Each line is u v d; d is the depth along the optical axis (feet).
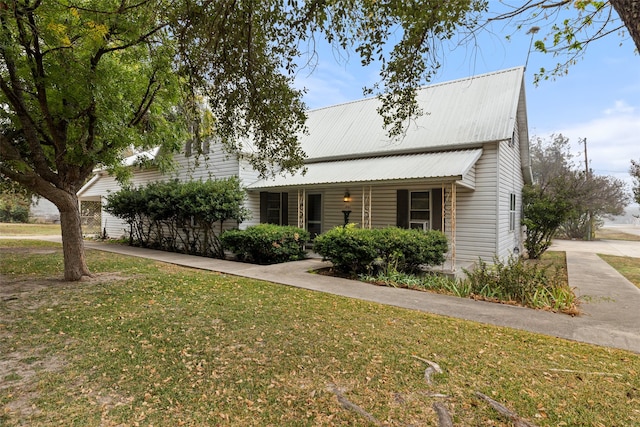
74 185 27.99
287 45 14.53
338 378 12.10
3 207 104.68
